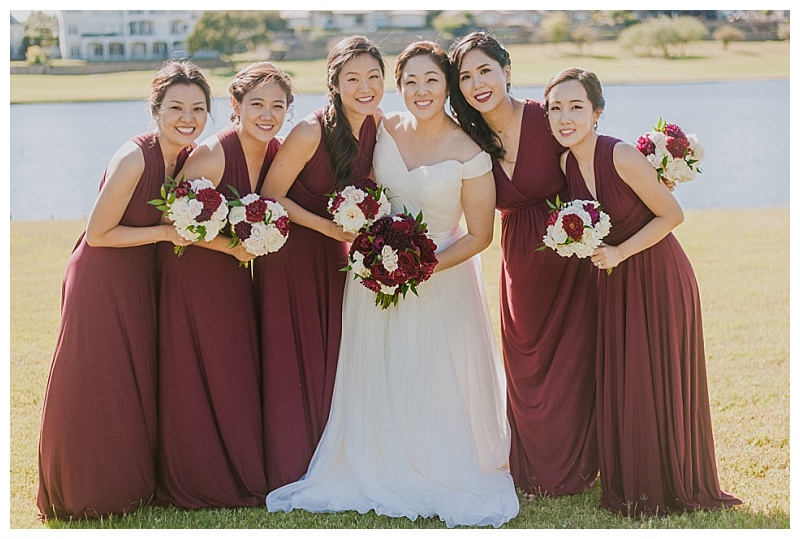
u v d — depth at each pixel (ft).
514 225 14.11
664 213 12.96
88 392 13.00
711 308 25.67
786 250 32.09
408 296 14.03
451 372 14.02
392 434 13.87
